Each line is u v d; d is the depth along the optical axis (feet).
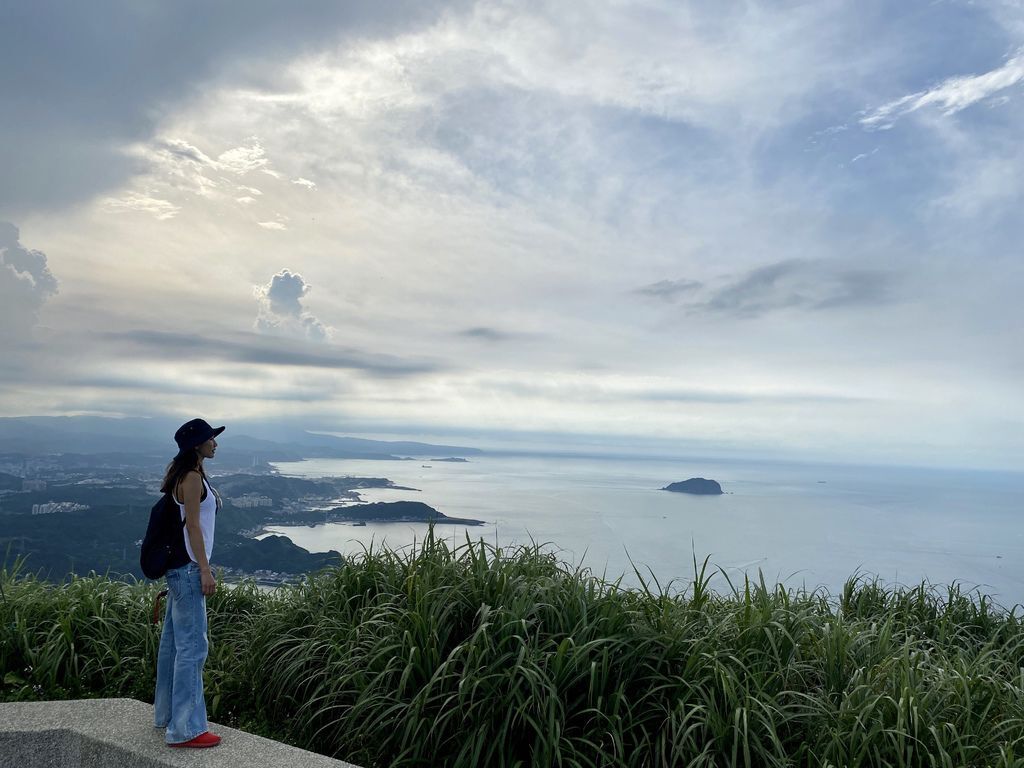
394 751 13.79
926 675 14.32
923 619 22.85
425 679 14.20
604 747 13.01
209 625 20.85
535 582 15.80
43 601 20.13
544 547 17.57
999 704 14.52
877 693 13.47
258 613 21.02
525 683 13.23
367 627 15.98
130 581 21.80
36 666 18.11
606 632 14.47
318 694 15.48
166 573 13.67
